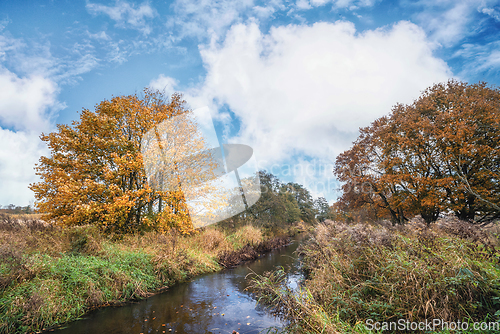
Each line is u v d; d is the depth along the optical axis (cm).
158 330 419
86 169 985
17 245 619
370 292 387
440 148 1403
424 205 1391
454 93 1592
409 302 328
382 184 1692
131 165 940
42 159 993
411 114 1658
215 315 479
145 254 750
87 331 417
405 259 413
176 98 1257
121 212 935
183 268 801
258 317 464
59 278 526
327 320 319
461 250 406
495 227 524
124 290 575
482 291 312
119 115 1070
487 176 1246
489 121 1277
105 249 729
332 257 559
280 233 2197
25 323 411
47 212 976
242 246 1248
